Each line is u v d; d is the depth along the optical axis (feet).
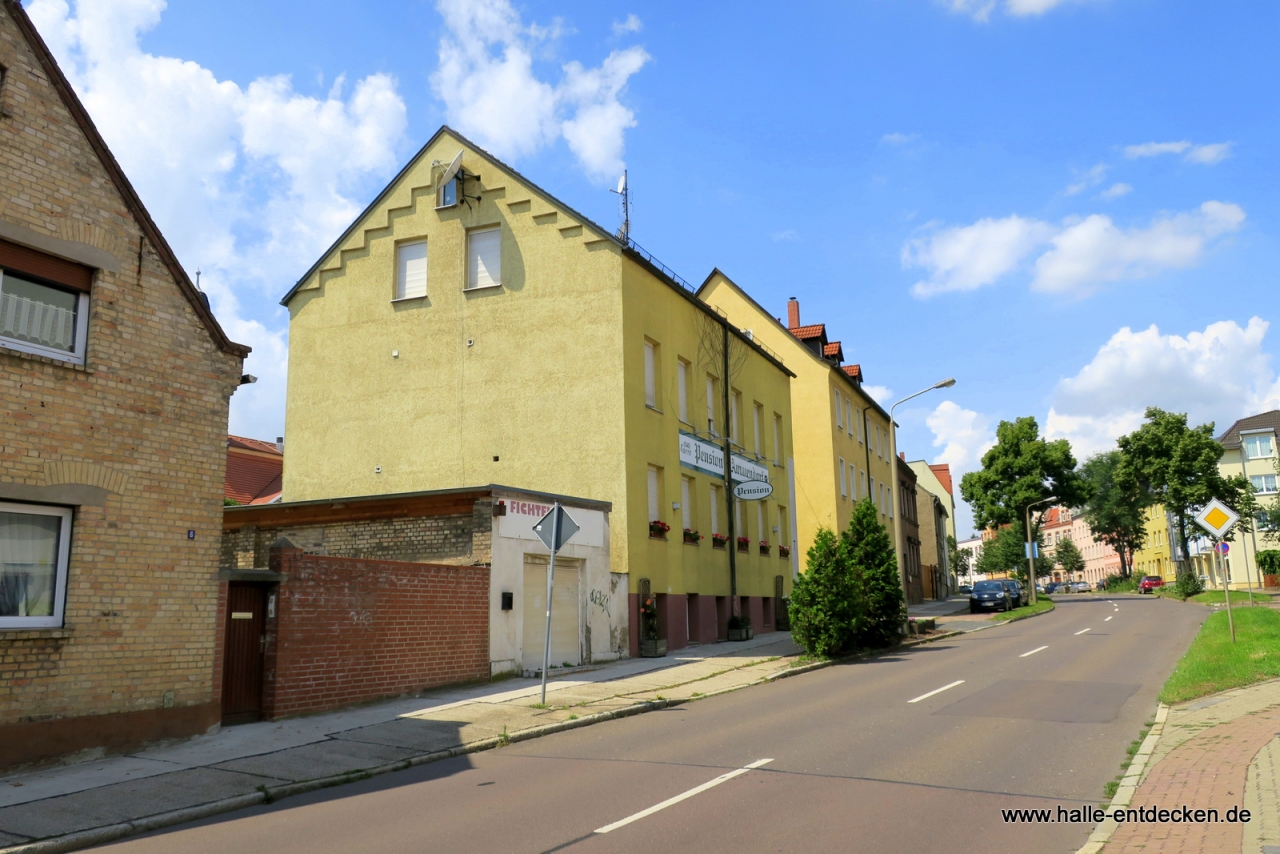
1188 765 28.04
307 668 43.16
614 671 61.31
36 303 34.09
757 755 32.48
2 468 31.73
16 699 31.40
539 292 76.79
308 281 84.64
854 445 155.84
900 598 83.46
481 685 53.78
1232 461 240.53
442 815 25.40
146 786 29.45
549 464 74.08
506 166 79.41
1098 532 285.23
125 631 34.91
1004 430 208.03
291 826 25.04
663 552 77.41
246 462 125.18
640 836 22.21
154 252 37.78
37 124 34.27
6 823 25.21
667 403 81.10
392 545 60.23
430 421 78.38
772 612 101.81
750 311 144.05
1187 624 96.27
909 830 22.31
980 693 47.50
